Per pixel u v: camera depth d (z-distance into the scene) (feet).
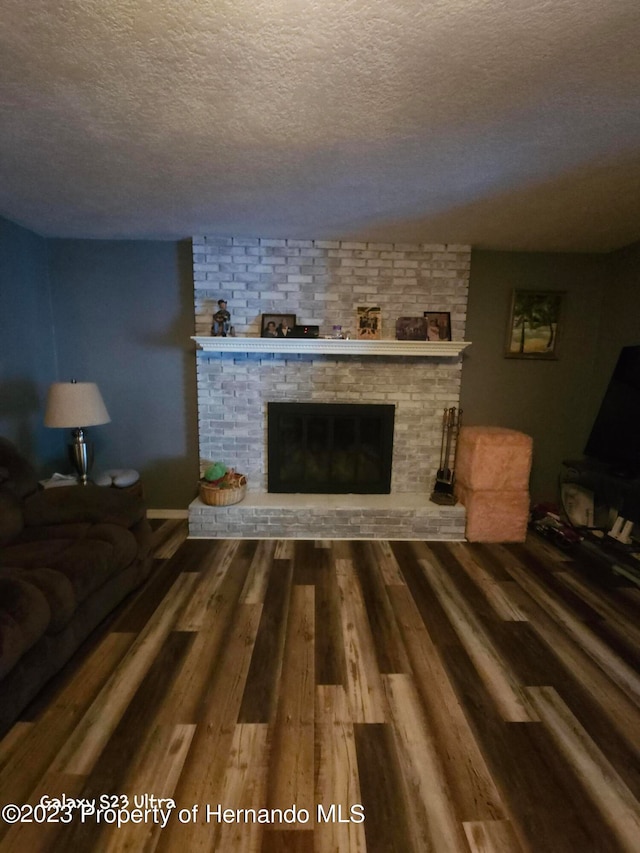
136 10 3.25
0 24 3.38
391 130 5.03
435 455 10.67
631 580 7.93
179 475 10.98
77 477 9.20
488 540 9.70
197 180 6.50
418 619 6.70
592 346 10.73
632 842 3.59
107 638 6.12
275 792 3.94
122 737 4.48
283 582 7.75
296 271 9.84
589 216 7.95
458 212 7.79
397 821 3.72
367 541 9.64
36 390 9.67
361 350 9.58
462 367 10.66
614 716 4.91
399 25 3.39
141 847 3.49
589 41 3.53
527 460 9.48
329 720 4.75
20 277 9.09
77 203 7.55
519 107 4.55
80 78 4.07
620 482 8.27
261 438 10.53
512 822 3.73
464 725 4.73
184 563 8.45
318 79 4.08
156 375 10.53
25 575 5.16
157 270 10.11
